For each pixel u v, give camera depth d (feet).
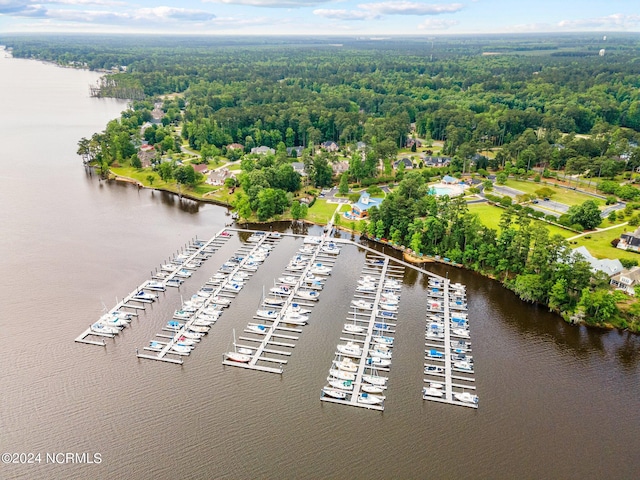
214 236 625.82
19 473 289.94
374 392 358.84
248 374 374.63
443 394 358.02
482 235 544.62
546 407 347.77
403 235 610.24
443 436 322.14
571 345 416.87
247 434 320.70
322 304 471.62
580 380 375.66
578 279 449.06
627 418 339.16
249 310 457.27
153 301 467.93
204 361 387.14
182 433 319.88
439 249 574.56
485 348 411.54
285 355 395.96
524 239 501.97
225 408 341.41
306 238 621.72
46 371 371.97
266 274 528.22
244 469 295.48
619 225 654.53
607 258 549.13
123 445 310.24
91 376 368.48
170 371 375.45
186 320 437.99
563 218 653.30
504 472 296.51
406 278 530.27
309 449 310.45
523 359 398.42
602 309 434.30
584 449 313.53
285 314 447.01
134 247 589.73
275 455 305.53
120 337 413.59
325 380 369.91
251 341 412.16
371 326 431.84
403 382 369.91
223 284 499.10
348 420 334.24
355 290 499.10
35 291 482.28
